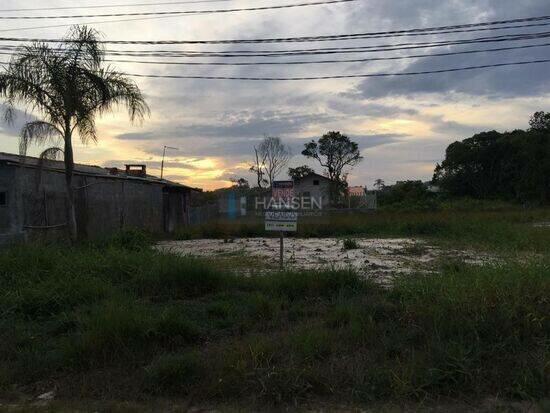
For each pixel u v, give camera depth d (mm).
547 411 4305
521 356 5098
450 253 15078
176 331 6059
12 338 6246
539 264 7707
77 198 18938
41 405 4730
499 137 81062
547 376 4727
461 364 4805
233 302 7719
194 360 5188
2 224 15211
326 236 24672
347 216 30109
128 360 5520
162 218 28469
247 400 4676
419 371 4871
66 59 14898
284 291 8219
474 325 5527
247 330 6504
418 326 5848
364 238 22312
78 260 9625
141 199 25234
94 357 5523
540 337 5469
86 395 4883
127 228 18984
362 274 9938
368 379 4855
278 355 5363
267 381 4746
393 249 16875
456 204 54625
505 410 4387
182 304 7723
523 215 34469
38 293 7699
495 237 18578
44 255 9781
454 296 6109
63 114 15133
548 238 17438
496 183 80438
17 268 9078
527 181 70938
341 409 4500
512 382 4730
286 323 6688
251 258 14367
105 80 15344
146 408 4578
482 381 4773
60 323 6668
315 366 5117
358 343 5684
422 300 6340
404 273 10352
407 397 4621
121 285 8555
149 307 7285
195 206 35562
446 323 5668
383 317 6516
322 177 57438
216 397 4766
